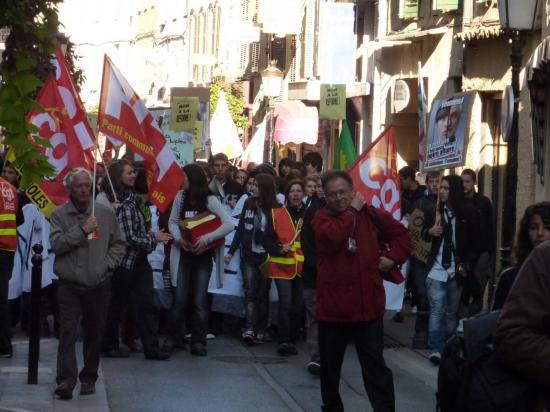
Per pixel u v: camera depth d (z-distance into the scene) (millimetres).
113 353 14000
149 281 13695
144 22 62781
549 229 7180
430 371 13414
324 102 23812
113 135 13055
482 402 6043
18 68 7918
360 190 14008
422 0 25531
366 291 9633
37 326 11672
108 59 12852
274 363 13953
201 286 14266
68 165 12250
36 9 7848
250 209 15484
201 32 52250
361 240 9703
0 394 11047
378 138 14039
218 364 13750
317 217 9766
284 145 39688
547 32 18141
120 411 10734
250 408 11094
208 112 26766
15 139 7930
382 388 9695
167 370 13172
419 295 15188
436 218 13742
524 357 5836
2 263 13211
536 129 17438
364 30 30688
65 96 12094
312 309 13648
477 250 13695
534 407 6039
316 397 11750
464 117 17203
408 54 26562
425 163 17984
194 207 14203
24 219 15211
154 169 13523
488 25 21484
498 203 21750
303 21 37312
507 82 20969
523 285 5902
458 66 23469
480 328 6211
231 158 29594
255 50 43625
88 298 11016
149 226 13734
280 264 14578
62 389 10969
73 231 10750
